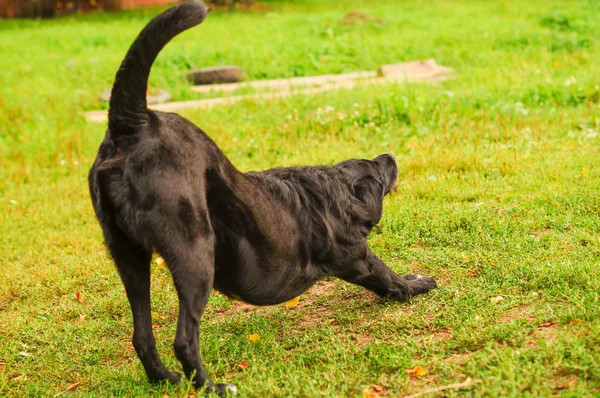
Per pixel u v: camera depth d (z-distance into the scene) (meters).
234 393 3.71
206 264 3.61
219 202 3.76
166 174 3.53
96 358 4.61
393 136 8.84
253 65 14.09
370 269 4.57
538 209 5.85
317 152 8.37
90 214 7.64
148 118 3.60
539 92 9.83
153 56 3.51
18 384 4.35
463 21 17.58
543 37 14.39
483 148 7.91
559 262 4.74
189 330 3.62
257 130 9.60
